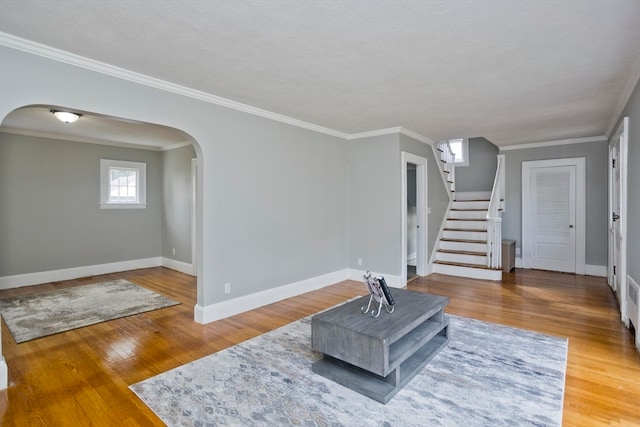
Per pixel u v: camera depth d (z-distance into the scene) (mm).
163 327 3391
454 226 6605
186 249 6035
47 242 5359
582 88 3303
